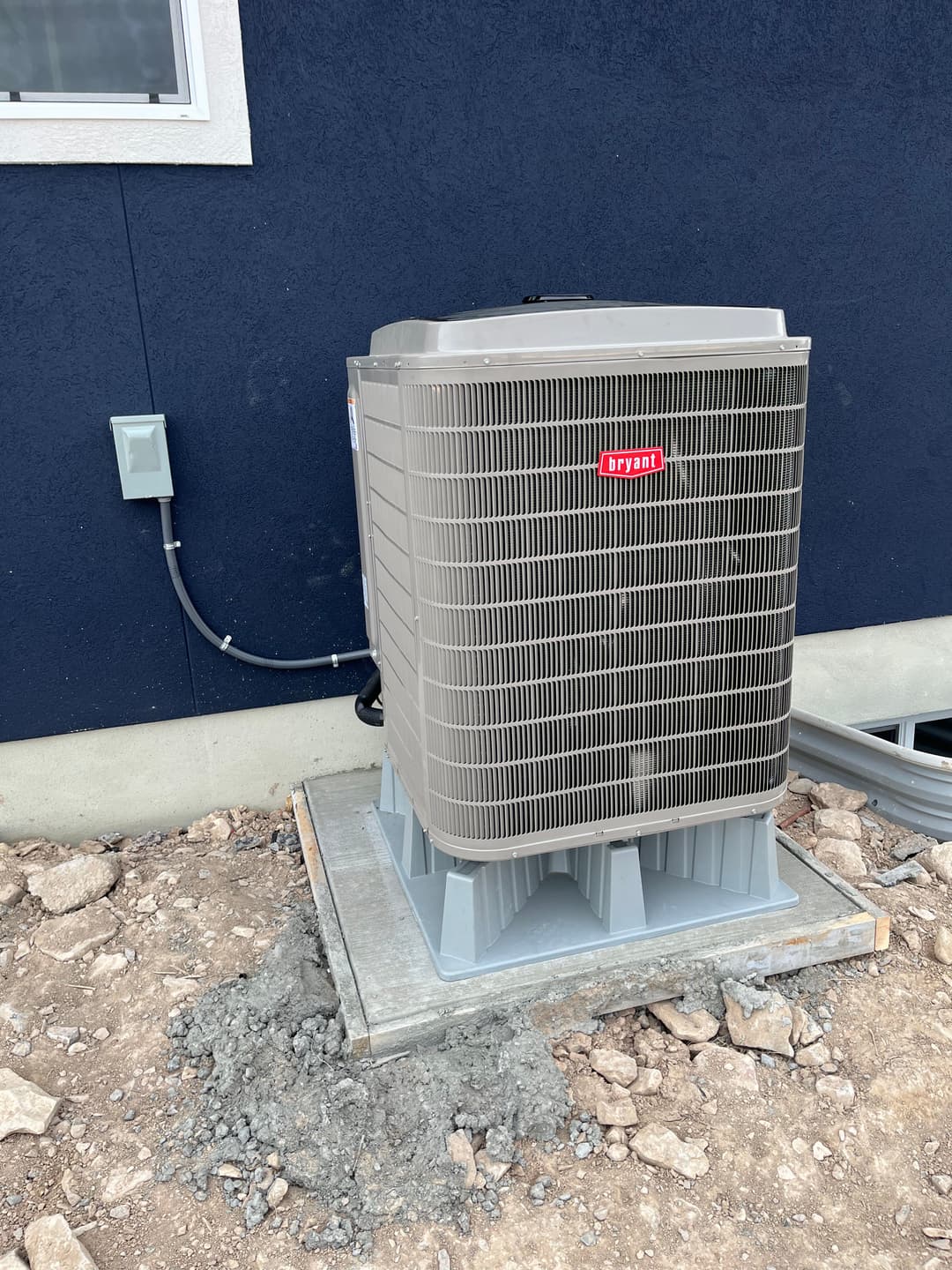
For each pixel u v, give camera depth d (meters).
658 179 3.16
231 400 2.98
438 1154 1.90
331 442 3.11
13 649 2.97
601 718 2.11
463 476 1.88
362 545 2.82
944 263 3.52
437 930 2.38
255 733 3.30
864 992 2.36
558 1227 1.80
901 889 2.75
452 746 2.07
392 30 2.81
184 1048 2.24
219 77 2.70
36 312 2.75
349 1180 1.87
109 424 2.89
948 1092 2.09
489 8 2.87
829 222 3.36
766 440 2.04
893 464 3.67
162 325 2.87
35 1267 1.71
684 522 2.03
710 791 2.26
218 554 3.09
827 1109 2.05
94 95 2.68
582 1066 2.13
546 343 1.89
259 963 2.49
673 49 3.05
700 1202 1.85
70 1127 2.04
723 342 1.95
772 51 3.13
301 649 3.26
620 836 2.22
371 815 3.06
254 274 2.91
